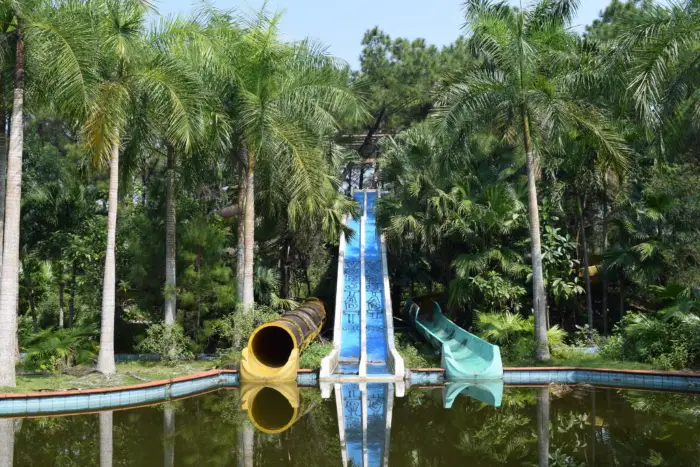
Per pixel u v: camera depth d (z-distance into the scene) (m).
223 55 18.66
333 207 23.23
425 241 23.17
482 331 20.69
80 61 14.22
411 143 24.55
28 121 22.59
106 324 16.31
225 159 21.56
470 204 21.48
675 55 15.01
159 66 16.42
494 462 9.38
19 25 14.21
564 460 9.34
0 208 16.17
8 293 14.30
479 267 20.88
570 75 18.52
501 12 18.30
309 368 17.64
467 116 18.64
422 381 17.06
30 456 9.73
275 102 19.00
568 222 24.50
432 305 27.66
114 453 9.92
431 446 10.44
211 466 9.23
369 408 13.58
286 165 19.02
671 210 19.89
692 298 18.02
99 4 15.93
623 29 16.45
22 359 18.44
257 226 24.59
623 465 8.98
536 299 18.34
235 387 16.44
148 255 20.22
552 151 20.69
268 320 19.39
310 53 20.11
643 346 17.42
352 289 24.55
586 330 21.38
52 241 22.80
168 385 15.26
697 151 20.53
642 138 21.09
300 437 11.09
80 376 15.93
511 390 15.36
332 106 19.78
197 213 21.52
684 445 9.98
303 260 28.42
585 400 13.80
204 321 19.61
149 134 18.55
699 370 15.88
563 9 18.67
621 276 23.05
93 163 15.31
